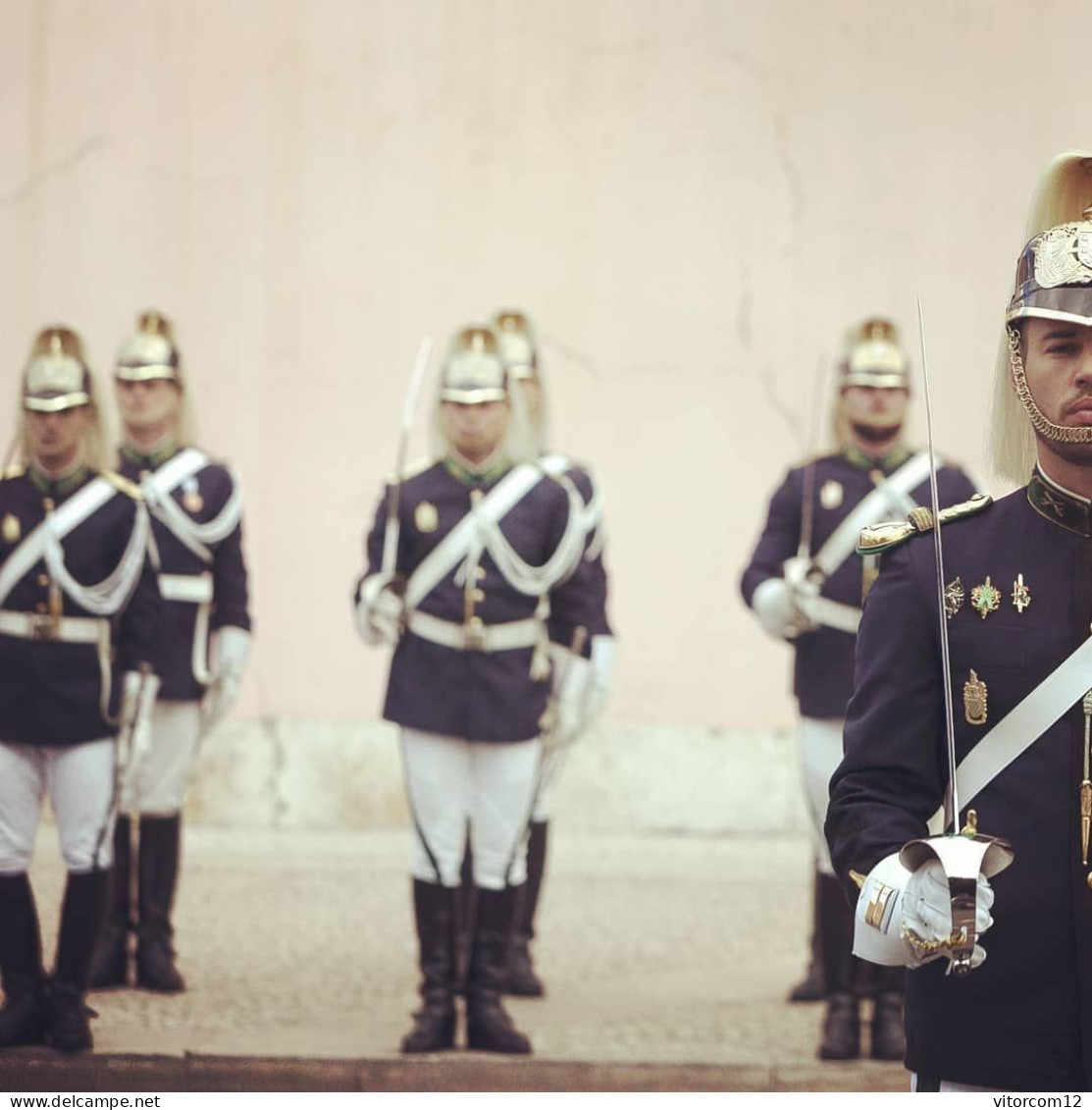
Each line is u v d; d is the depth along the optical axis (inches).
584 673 483.8
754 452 774.5
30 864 430.9
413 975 511.2
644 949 566.6
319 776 756.6
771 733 771.4
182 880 633.6
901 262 761.6
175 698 519.8
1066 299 207.0
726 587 774.5
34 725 428.5
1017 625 209.3
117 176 765.3
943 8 759.1
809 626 480.1
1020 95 753.6
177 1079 420.8
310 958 526.9
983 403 645.9
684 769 768.3
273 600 765.3
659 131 776.3
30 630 432.8
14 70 763.4
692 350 774.5
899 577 215.9
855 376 491.8
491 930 446.9
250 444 768.9
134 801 506.3
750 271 773.3
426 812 449.4
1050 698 206.8
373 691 763.4
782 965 548.4
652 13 774.5
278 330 770.2
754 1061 435.2
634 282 776.3
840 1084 430.9
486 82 776.3
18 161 762.8
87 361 449.4
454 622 452.8
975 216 756.6
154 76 767.1
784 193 771.4
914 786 211.5
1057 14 752.3
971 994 207.3
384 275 772.6
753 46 772.0
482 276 775.7
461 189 775.7
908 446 493.4
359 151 773.3
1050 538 211.8
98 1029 443.2
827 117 768.3
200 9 770.2
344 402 770.2
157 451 536.7
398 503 460.4
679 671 772.6
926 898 191.3
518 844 452.1
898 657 213.3
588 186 775.7
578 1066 426.3
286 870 661.3
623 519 775.7
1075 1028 203.6
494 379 462.0
